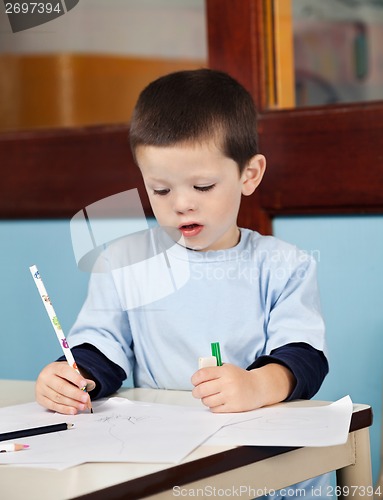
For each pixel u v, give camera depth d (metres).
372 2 2.48
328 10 2.21
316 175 1.85
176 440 0.94
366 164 1.79
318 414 1.05
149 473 0.84
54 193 2.20
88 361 1.27
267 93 1.94
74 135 2.16
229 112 1.31
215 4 1.96
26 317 2.25
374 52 2.37
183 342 1.38
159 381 1.40
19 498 0.78
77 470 0.85
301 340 1.26
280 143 1.89
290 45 2.02
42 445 0.95
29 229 2.24
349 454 1.05
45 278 2.21
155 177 1.29
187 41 2.07
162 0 2.09
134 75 2.17
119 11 2.17
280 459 0.97
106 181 2.12
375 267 1.79
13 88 2.32
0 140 2.27
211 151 1.27
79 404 1.12
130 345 1.43
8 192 2.26
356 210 1.81
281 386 1.14
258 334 1.37
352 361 1.80
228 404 1.08
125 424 1.04
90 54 2.22
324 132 1.83
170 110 1.28
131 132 1.33
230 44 1.95
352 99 2.18
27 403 1.20
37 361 2.24
